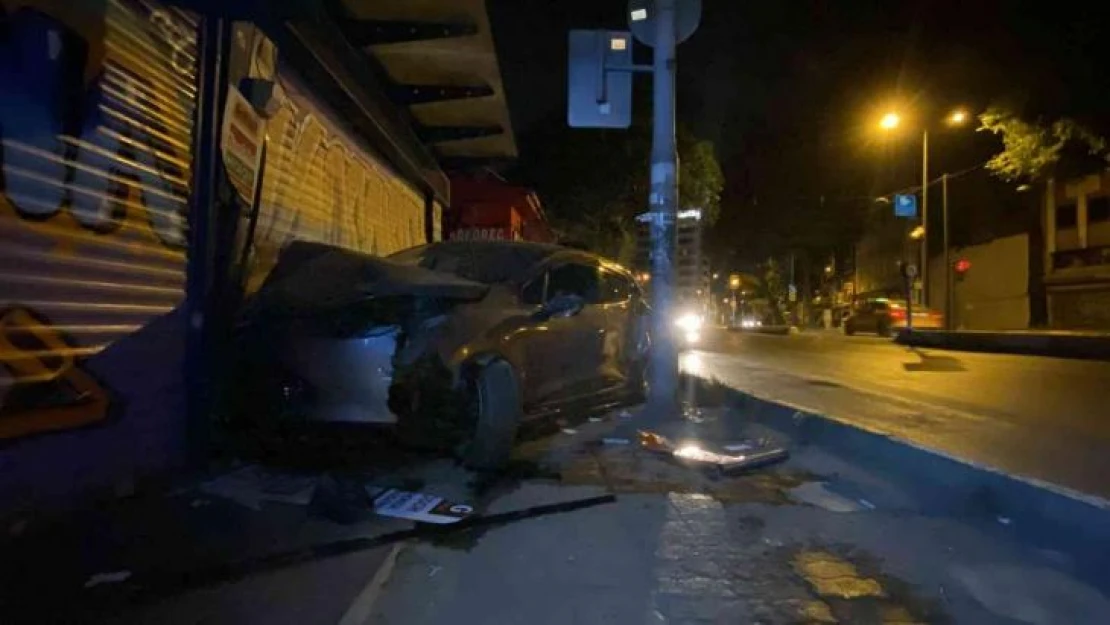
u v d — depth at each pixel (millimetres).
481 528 5266
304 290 6531
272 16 6934
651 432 8500
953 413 10500
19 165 4438
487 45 9695
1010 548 5078
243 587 4223
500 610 4113
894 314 38188
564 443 7934
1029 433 9008
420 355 6250
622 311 8867
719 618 4055
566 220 26391
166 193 5895
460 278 7074
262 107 7113
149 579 4238
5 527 4422
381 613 4070
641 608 4156
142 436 5645
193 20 6207
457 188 19547
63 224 4793
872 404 11328
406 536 5016
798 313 73312
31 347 4559
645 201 25344
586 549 4949
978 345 25000
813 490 6367
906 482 6605
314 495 5340
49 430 4734
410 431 6270
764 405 9594
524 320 7199
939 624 4016
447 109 12359
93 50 5008
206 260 6355
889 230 53500
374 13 9148
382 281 6453
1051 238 38031
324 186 9359
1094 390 13297
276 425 6258
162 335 5871
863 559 4863
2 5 4316
